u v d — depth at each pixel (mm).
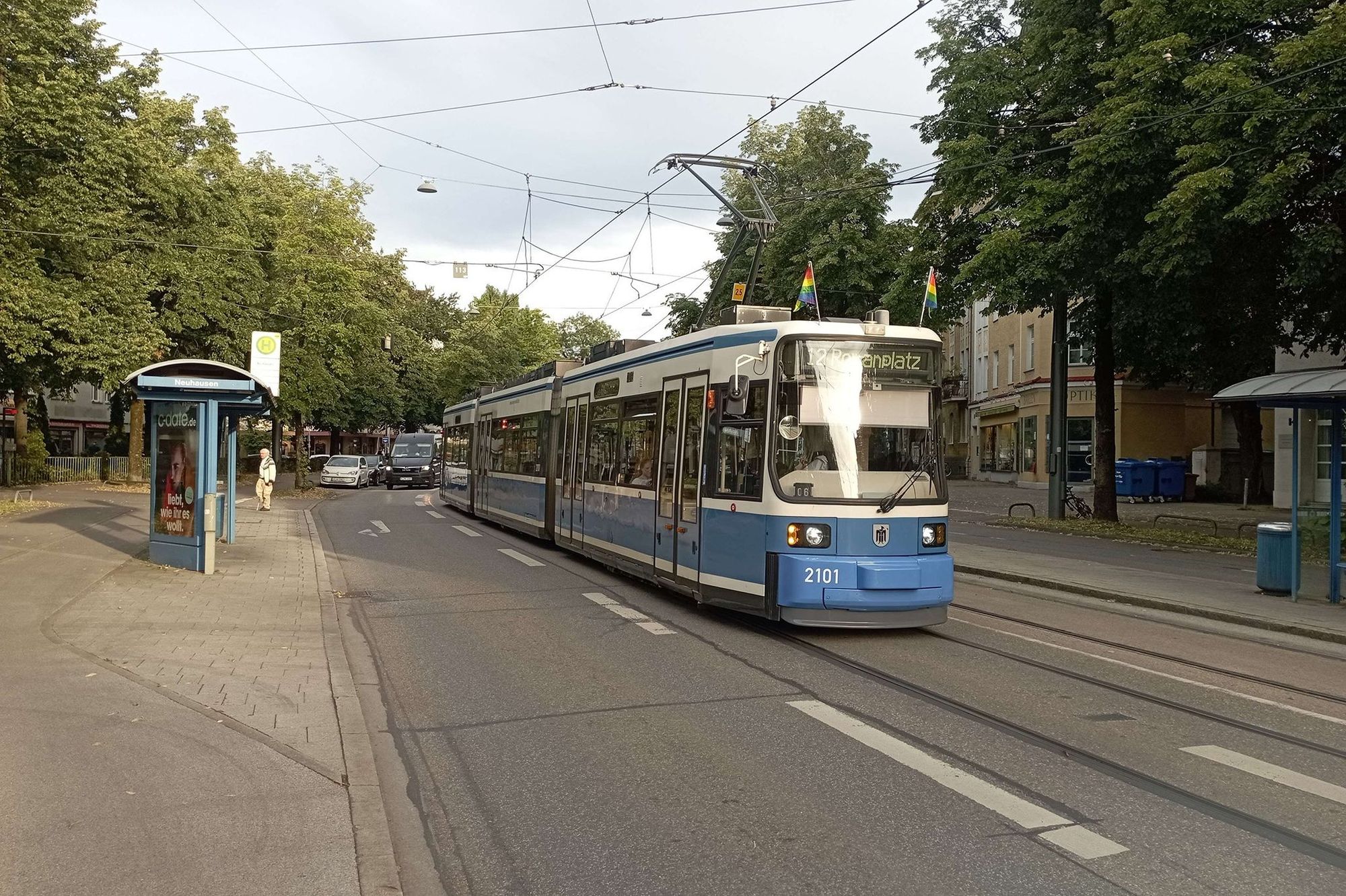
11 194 21656
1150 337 21672
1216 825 4887
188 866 4137
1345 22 13570
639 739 6297
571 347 89062
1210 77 14930
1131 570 15156
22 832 4449
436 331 67312
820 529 9234
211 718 6289
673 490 11344
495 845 4645
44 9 21594
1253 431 33375
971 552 17875
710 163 19703
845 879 4242
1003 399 49094
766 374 9656
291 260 32750
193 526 13141
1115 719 6816
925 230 23312
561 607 11352
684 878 4266
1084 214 18078
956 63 22703
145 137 26172
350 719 6570
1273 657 9258
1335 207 16125
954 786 5410
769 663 8477
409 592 12523
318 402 34562
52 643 8367
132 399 34812
